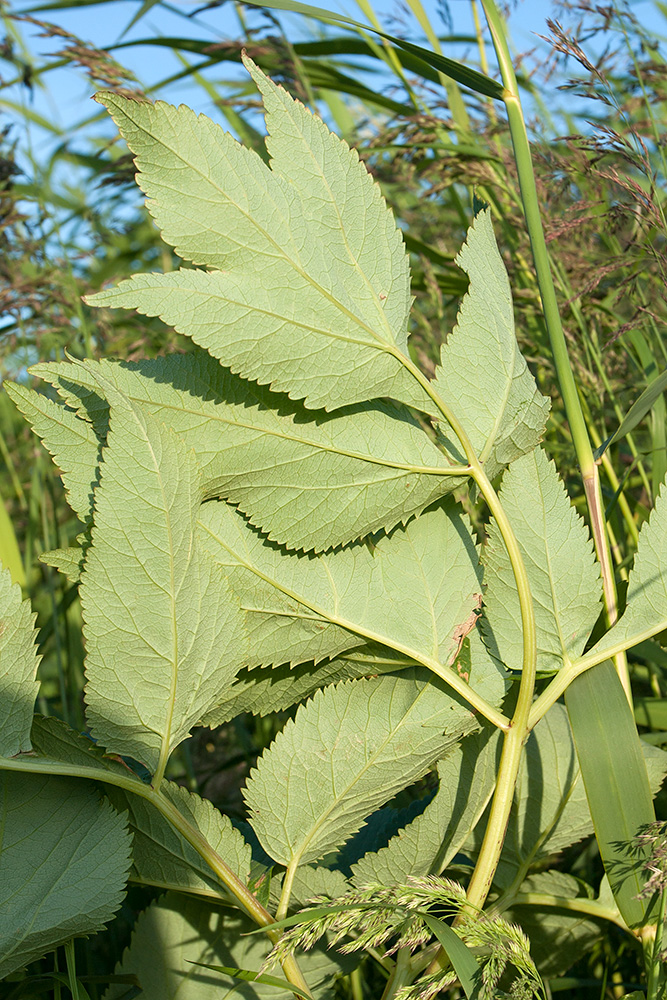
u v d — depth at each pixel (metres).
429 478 0.55
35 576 1.12
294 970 0.52
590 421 0.82
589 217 0.76
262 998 0.55
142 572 0.52
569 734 0.60
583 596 0.56
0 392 1.34
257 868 0.55
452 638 0.55
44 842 0.52
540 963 0.61
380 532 0.56
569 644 0.56
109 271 1.44
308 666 0.57
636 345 0.79
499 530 0.55
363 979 0.67
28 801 0.52
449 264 1.07
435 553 0.56
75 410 0.54
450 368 0.55
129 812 0.54
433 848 0.56
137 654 0.52
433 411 0.55
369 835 0.61
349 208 0.53
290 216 0.52
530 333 0.90
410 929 0.50
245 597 0.55
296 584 0.55
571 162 0.83
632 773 0.55
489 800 0.58
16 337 1.20
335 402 0.53
